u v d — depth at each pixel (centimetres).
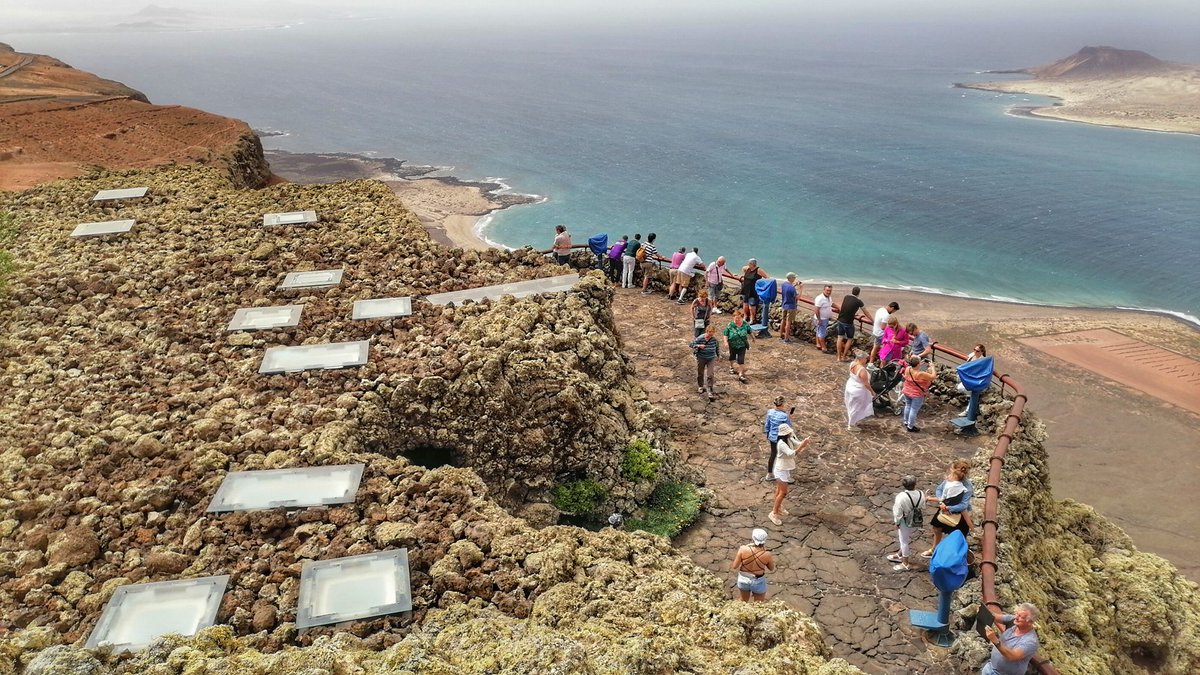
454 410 1345
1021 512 1555
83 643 827
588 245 2792
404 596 892
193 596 888
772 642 906
